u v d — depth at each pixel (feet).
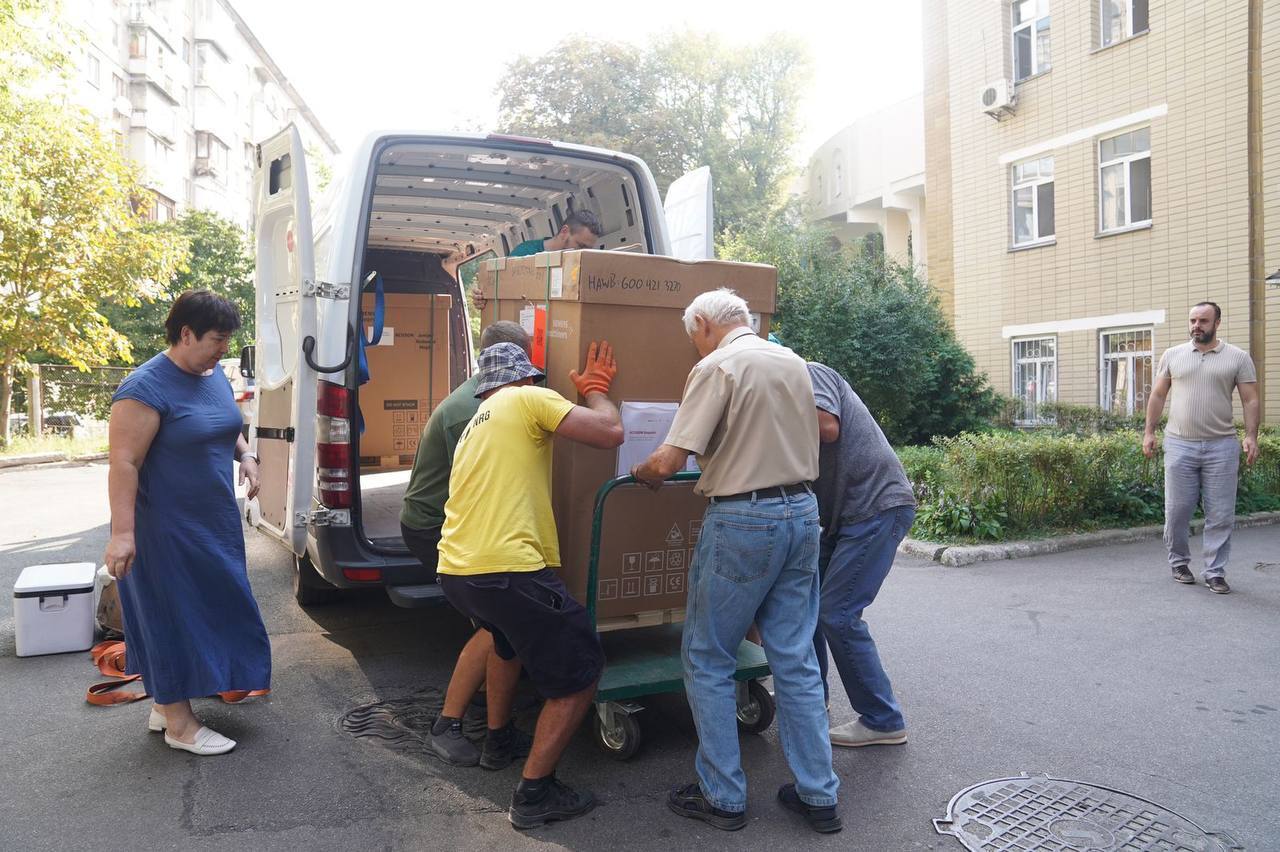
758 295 12.73
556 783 10.67
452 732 12.14
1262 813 10.51
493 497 10.42
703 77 110.52
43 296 49.88
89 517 30.50
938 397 46.78
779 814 10.66
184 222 85.35
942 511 25.76
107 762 11.91
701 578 10.50
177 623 11.98
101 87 100.73
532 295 12.55
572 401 11.60
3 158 44.39
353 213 15.03
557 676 10.30
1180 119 43.62
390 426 25.91
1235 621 18.20
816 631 13.09
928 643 16.94
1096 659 15.98
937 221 59.47
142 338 72.54
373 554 14.51
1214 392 20.62
